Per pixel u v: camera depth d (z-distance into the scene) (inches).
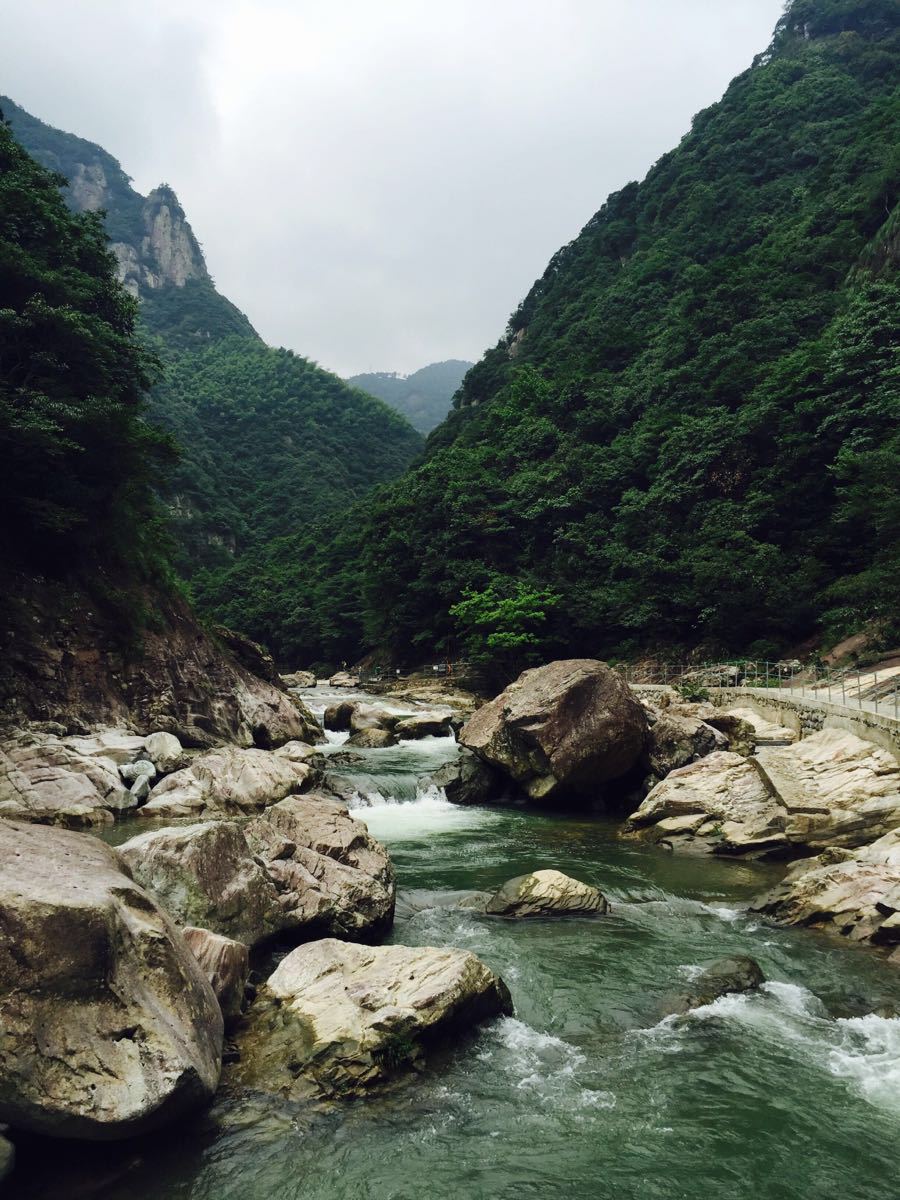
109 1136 241.4
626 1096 304.0
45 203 1146.0
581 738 862.5
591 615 2148.1
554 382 3442.4
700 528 2081.7
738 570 1803.6
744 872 629.9
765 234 3511.3
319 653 3558.1
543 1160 265.0
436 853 687.7
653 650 2050.9
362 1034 311.4
